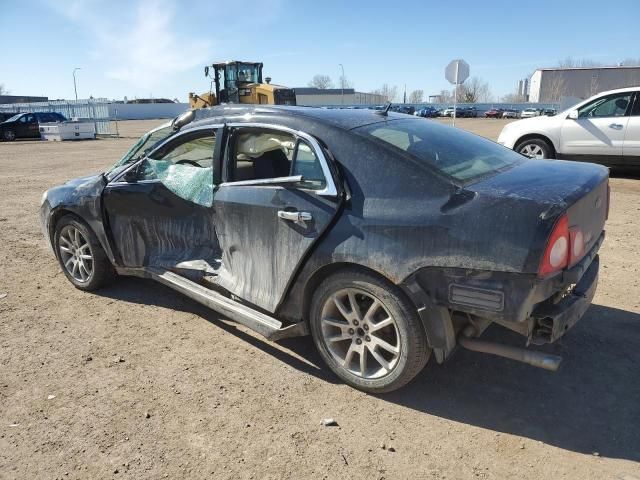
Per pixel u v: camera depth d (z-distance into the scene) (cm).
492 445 273
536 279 250
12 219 812
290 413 302
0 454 270
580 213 277
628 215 733
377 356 307
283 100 2438
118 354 372
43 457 268
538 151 1042
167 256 424
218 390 326
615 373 336
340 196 306
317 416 299
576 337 381
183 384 333
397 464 260
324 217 307
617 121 948
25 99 9338
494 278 258
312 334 332
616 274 501
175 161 418
